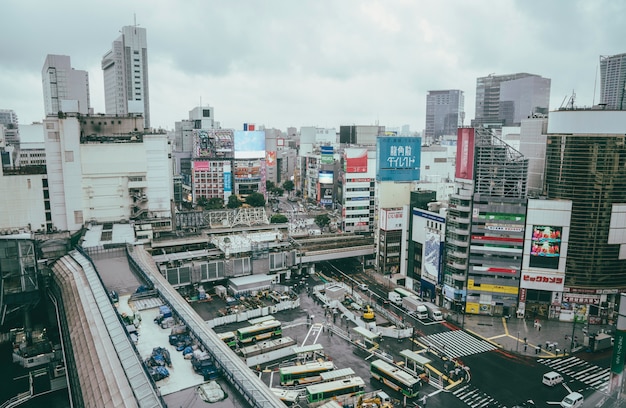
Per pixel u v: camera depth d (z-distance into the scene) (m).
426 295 151.12
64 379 101.44
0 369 108.50
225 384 68.12
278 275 160.88
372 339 113.62
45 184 155.25
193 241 160.75
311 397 86.12
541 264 131.50
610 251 129.12
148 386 63.12
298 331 121.00
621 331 85.50
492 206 132.12
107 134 175.38
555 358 109.38
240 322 125.56
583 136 127.00
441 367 104.00
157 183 168.50
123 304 97.50
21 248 119.06
